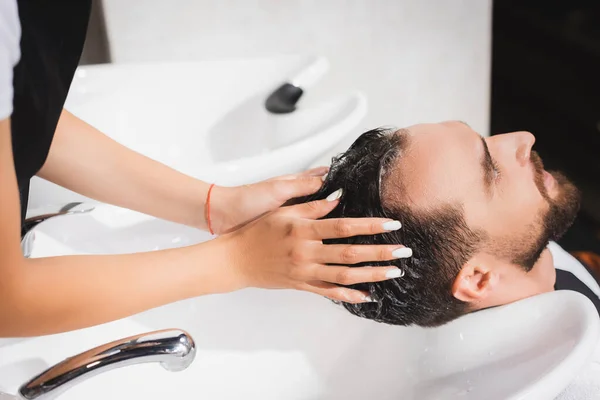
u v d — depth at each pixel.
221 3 1.05
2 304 0.49
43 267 0.52
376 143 0.66
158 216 0.73
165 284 0.57
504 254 0.66
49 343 0.62
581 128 1.85
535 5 1.92
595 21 1.80
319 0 1.10
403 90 1.22
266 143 0.94
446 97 1.26
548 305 0.64
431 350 0.70
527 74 1.98
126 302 0.55
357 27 1.14
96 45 1.06
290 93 0.92
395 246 0.56
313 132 0.89
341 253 0.56
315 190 0.70
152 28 1.04
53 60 0.52
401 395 0.68
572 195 0.73
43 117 0.51
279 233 0.59
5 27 0.41
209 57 1.09
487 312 0.68
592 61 1.78
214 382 0.70
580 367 0.56
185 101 0.96
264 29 1.09
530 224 0.67
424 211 0.62
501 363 0.64
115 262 0.56
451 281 0.65
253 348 0.72
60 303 0.52
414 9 1.15
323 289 0.60
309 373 0.72
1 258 0.46
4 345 0.61
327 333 0.74
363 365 0.72
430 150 0.64
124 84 0.94
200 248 0.61
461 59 1.22
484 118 1.30
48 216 0.69
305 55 0.97
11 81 0.42
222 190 0.72
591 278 0.87
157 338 0.49
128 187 0.71
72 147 0.68
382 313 0.68
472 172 0.64
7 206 0.44
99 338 0.66
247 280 0.61
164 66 0.95
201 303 0.73
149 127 0.95
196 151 0.96
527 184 0.67
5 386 0.58
